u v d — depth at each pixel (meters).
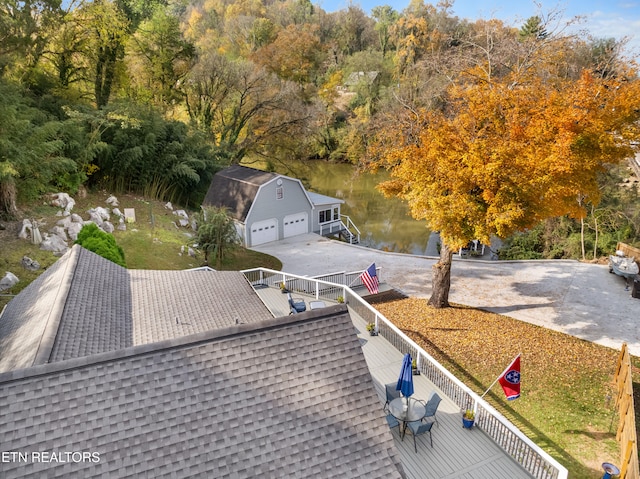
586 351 18.14
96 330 10.75
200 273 16.14
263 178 33.28
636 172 30.61
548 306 22.22
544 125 16.77
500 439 11.20
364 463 7.53
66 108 27.06
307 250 31.97
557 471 9.59
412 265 28.58
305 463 7.25
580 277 25.81
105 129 29.20
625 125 17.08
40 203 25.27
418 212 18.78
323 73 69.00
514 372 12.03
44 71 29.34
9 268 19.30
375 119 46.00
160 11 38.31
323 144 67.38
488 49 24.12
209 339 8.16
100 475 6.39
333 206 38.25
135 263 23.53
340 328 9.12
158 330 11.72
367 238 39.19
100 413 6.93
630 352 18.09
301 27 75.62
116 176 31.89
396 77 60.66
